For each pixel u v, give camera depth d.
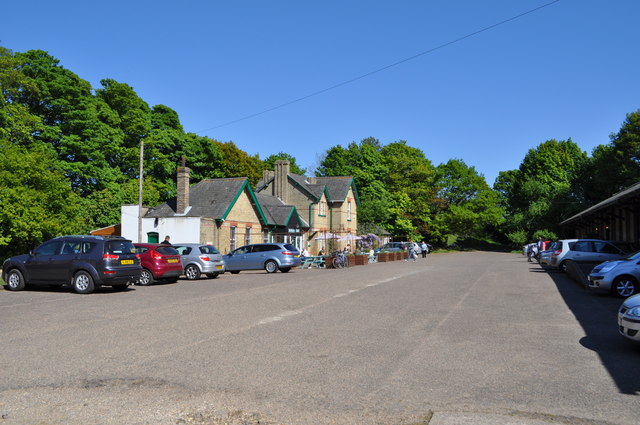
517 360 6.91
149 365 6.56
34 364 6.60
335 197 50.16
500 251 81.50
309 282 19.66
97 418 4.70
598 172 54.31
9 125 34.12
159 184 45.94
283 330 9.05
